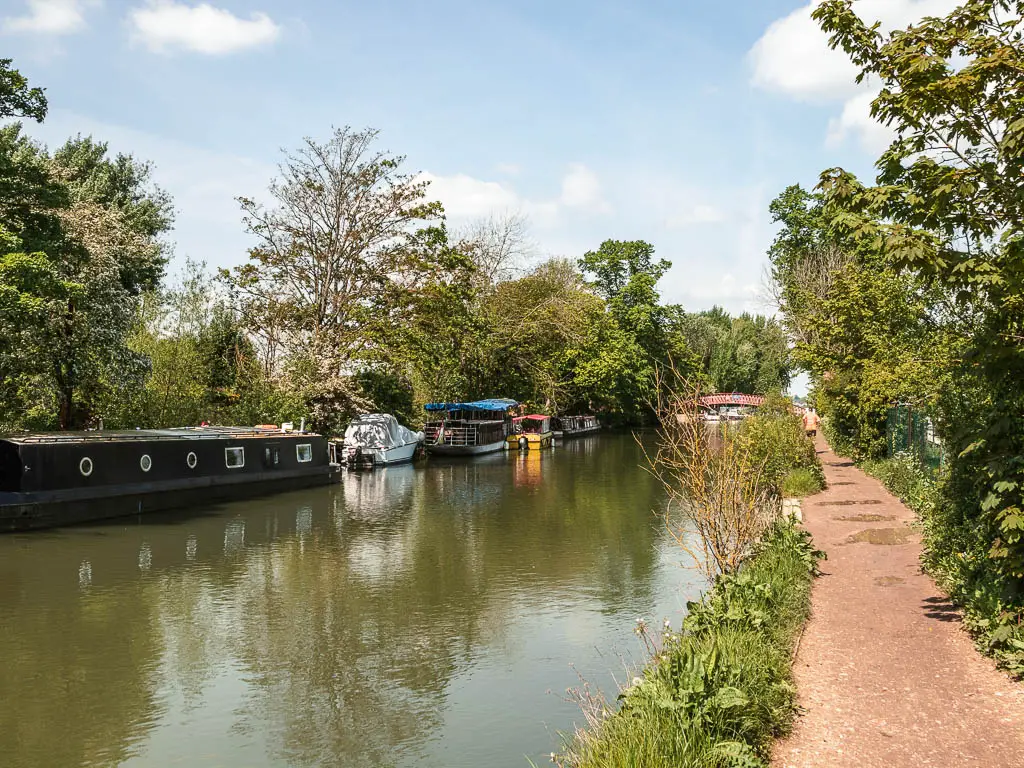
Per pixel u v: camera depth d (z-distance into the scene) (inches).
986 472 292.8
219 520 818.2
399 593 530.3
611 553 653.9
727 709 218.4
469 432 1727.4
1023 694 251.0
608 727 226.4
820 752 215.5
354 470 1381.6
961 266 285.6
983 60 281.0
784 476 830.5
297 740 315.9
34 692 365.7
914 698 251.1
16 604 505.4
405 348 1498.5
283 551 668.1
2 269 737.0
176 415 1144.8
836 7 329.4
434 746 306.7
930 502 474.0
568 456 1717.5
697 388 444.5
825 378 1362.0
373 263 1504.7
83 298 976.9
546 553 655.1
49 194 932.6
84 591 536.7
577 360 2524.6
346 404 1473.9
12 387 992.9
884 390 879.7
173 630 454.3
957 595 358.6
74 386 1056.2
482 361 2047.2
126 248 1085.1
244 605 503.8
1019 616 286.0
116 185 1627.7
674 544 689.6
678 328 3090.6
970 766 204.7
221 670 392.5
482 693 358.0
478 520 828.0
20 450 733.3
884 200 307.7
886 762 208.4
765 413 1010.1
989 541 321.4
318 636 442.0
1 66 888.9
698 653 251.1
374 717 335.3
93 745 313.4
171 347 1190.9
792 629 319.3
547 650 414.3
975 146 313.0
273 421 1298.0
